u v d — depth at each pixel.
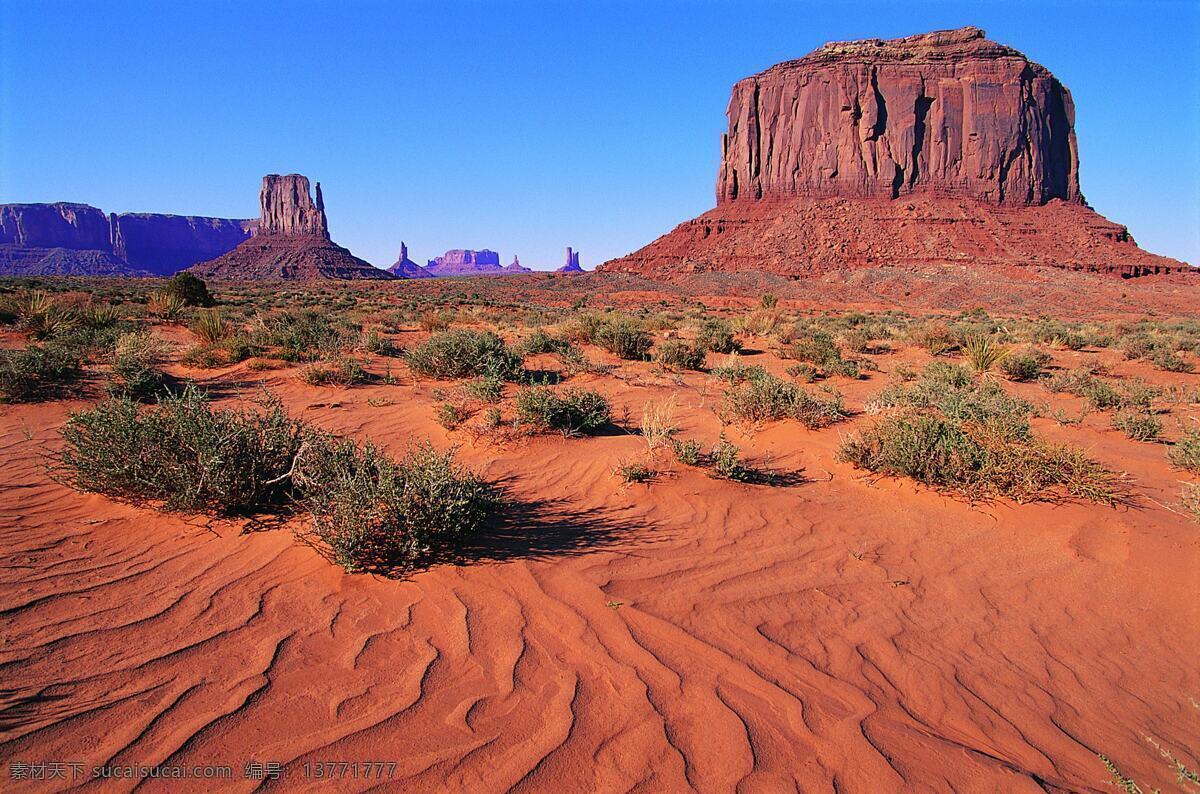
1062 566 4.57
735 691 3.01
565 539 4.64
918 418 6.32
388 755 2.46
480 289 83.94
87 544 4.25
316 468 4.74
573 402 7.32
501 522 4.86
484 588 3.83
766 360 15.72
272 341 13.40
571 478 5.91
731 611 3.76
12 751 2.37
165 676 2.89
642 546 4.59
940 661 3.41
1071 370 14.34
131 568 3.94
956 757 2.66
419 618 3.49
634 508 5.28
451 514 4.17
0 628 3.17
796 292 75.00
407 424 7.68
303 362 11.75
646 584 4.02
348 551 3.88
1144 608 4.06
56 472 5.63
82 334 11.74
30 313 14.33
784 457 6.88
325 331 14.59
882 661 3.38
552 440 6.92
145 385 8.70
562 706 2.81
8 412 7.61
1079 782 2.60
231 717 2.64
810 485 6.09
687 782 2.42
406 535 4.04
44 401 8.07
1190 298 62.88
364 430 7.38
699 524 5.05
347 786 2.30
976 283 71.12
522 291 81.88
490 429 7.04
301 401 8.79
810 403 7.94
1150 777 2.65
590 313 25.17
